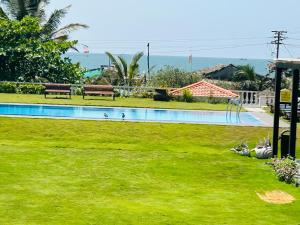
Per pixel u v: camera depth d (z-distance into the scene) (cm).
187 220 1156
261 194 1406
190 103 3516
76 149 1864
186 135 2166
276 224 1162
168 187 1438
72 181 1439
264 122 2609
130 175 1541
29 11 4753
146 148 1939
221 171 1644
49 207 1197
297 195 1408
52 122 2238
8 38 4191
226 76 6531
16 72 4241
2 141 1966
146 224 1116
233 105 3378
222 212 1230
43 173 1506
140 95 3819
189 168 1664
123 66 4881
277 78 1817
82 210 1188
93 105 3075
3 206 1184
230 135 2180
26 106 2994
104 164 1658
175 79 4625
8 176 1449
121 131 2167
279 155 1880
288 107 2859
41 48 4259
